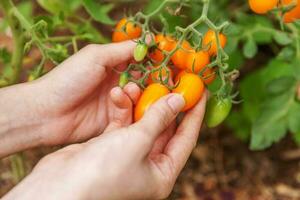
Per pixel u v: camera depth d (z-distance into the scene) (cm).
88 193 46
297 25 61
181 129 53
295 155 85
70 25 67
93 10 60
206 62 52
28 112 57
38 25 59
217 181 85
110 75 58
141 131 47
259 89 76
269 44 86
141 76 57
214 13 71
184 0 57
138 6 91
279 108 69
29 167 84
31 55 86
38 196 46
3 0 60
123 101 53
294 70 65
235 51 73
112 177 46
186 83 51
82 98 57
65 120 58
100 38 69
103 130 60
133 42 55
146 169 48
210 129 88
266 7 54
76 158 48
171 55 52
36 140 58
